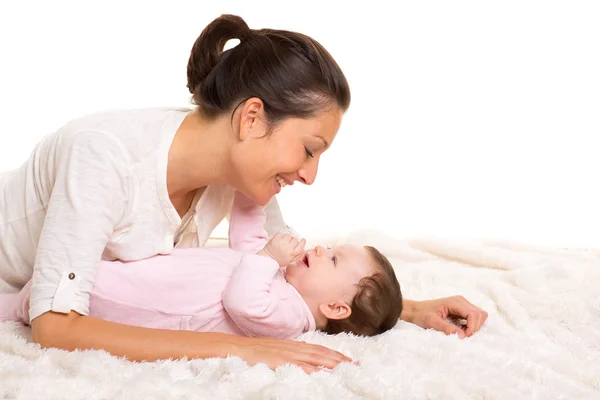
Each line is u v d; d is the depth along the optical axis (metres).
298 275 2.00
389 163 4.07
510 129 4.26
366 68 4.35
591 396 1.65
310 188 3.88
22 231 1.95
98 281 1.82
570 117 4.29
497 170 4.04
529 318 2.12
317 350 1.71
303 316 1.95
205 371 1.60
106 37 4.16
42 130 3.91
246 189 1.86
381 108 4.32
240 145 1.79
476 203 3.76
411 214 3.65
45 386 1.50
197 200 1.99
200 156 1.83
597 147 4.14
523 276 2.29
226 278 1.90
